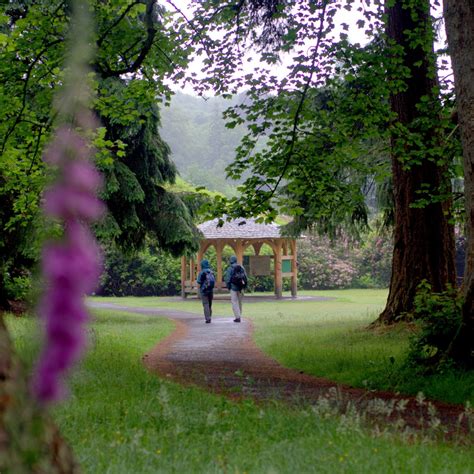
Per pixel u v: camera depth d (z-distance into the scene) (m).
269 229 44.31
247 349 17.03
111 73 15.02
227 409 7.53
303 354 14.55
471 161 10.84
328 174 15.02
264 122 14.42
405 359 11.69
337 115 14.64
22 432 1.25
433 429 7.20
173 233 24.72
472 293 11.02
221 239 44.31
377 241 57.75
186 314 31.58
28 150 15.26
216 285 45.59
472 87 10.73
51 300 0.77
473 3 10.77
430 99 16.16
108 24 15.54
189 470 4.62
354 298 45.78
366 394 9.73
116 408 7.16
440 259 18.02
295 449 5.34
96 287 0.80
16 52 14.18
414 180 18.08
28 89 14.77
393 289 18.61
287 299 44.56
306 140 14.70
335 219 23.45
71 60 1.01
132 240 26.23
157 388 9.05
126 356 13.29
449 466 5.10
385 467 4.86
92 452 4.95
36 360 0.78
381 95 14.52
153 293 53.19
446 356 11.12
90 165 0.83
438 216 18.11
